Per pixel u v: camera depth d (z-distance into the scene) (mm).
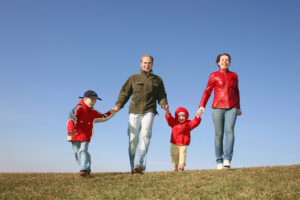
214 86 7371
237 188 5590
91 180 6430
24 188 6078
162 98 7527
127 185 6004
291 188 5504
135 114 7152
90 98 6887
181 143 8500
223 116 7137
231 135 6879
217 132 7137
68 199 5375
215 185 5773
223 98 7105
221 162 7117
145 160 6840
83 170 6539
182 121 8602
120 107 7512
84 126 6793
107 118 7320
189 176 6594
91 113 6977
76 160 6871
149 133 7023
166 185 5988
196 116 8422
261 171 6777
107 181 6324
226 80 7199
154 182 6223
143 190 5711
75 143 6781
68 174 7508
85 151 6660
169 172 7191
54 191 5789
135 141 7152
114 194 5492
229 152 6805
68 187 6004
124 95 7543
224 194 5312
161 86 7512
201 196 5270
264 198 5059
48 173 7852
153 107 7242
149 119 7055
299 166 7402
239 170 6906
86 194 5578
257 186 5645
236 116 7051
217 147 7133
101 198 5340
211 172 6828
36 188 6043
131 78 7469
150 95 7238
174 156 8617
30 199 5379
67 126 6555
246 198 5090
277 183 5848
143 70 7430
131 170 7184
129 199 5277
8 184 6445
